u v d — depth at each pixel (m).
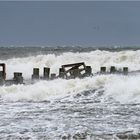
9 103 53.94
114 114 43.38
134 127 37.06
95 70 95.00
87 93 56.31
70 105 50.12
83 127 37.66
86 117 42.41
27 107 50.09
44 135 35.19
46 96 57.66
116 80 57.78
